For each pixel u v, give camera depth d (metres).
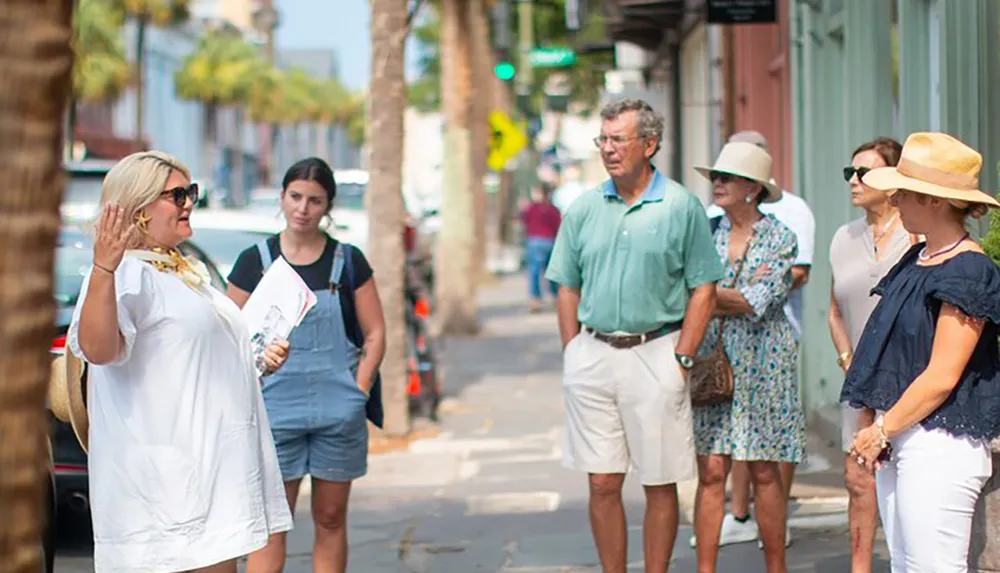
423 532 21.30
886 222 15.48
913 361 12.11
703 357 16.02
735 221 16.67
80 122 154.75
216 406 11.67
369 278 15.90
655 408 15.37
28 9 5.96
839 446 25.22
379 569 19.14
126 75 125.62
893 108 25.62
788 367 16.38
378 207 29.58
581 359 15.62
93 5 122.12
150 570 11.41
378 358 15.86
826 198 28.69
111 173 11.77
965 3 19.95
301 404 15.44
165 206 11.72
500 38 58.47
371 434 29.48
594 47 62.75
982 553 12.68
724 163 16.36
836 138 28.69
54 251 6.13
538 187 63.75
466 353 46.53
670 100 62.19
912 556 12.09
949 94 20.28
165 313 11.49
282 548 14.91
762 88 38.06
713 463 16.27
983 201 11.80
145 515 11.44
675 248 15.24
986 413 11.88
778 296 16.22
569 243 15.70
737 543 19.44
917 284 12.12
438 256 52.06
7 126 5.95
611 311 15.37
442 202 51.84
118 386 11.48
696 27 51.94
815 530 19.81
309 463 15.66
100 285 10.96
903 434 12.09
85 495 19.34
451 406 34.53
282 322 14.30
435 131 168.00
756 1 33.84
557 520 21.88
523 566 19.12
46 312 6.10
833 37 28.67
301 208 15.59
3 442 6.06
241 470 11.77
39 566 6.38
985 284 11.70
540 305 63.16
